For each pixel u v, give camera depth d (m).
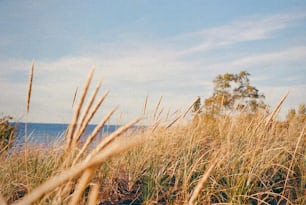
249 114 6.27
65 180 0.57
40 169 3.43
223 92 11.81
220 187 3.58
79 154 1.51
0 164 3.79
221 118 6.41
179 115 4.85
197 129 5.60
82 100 1.70
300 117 6.40
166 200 3.52
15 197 3.34
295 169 4.21
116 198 3.66
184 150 4.71
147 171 4.12
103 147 0.87
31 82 2.93
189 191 3.63
